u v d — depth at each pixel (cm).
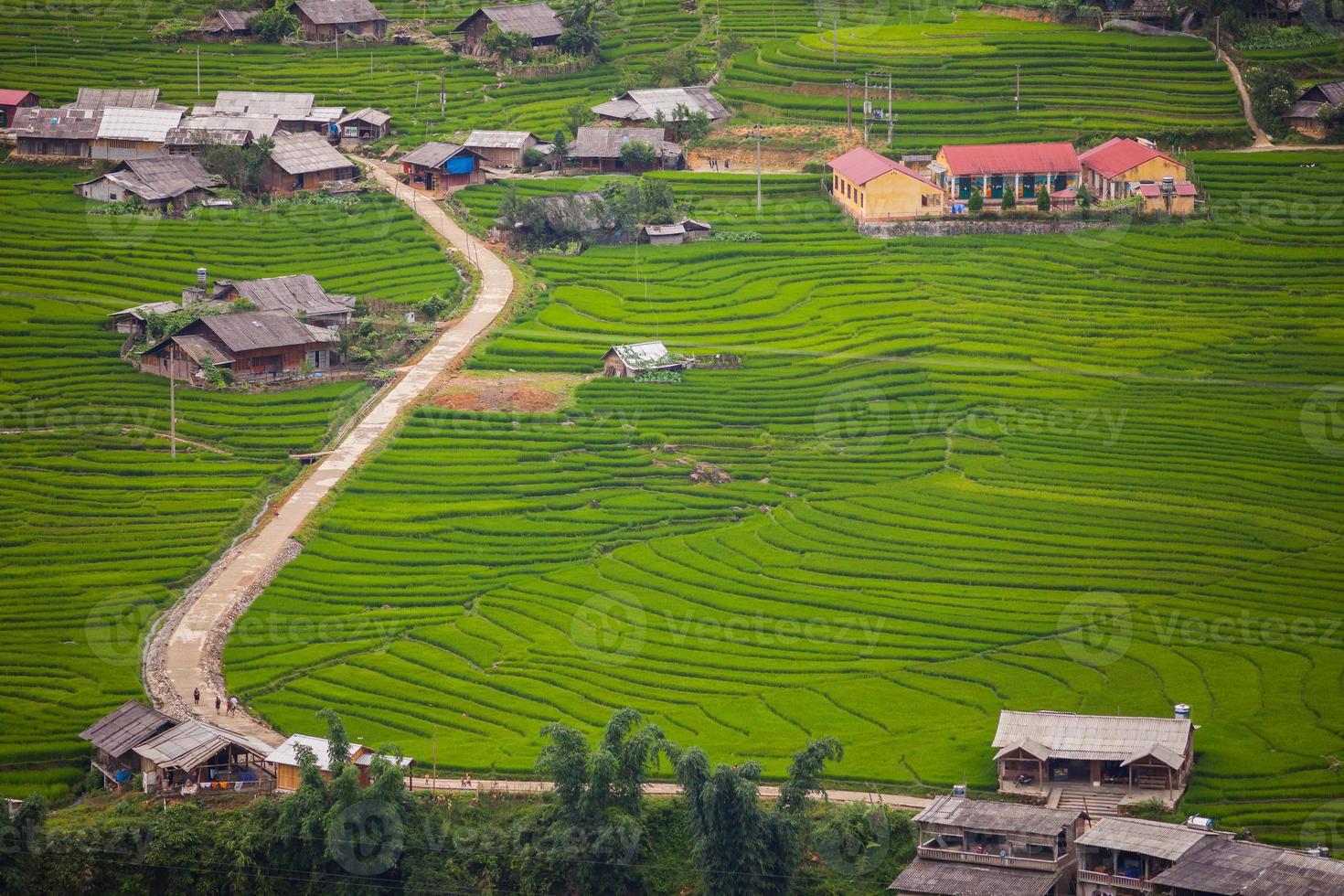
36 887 8975
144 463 14025
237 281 16562
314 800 9131
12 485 13588
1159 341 15900
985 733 10225
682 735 10319
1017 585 12194
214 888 9069
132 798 9606
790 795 9069
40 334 15750
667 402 15075
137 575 12262
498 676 11106
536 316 16525
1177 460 14025
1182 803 9319
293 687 10950
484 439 14462
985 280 17075
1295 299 16400
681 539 13112
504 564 12731
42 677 10912
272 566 12569
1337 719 10200
